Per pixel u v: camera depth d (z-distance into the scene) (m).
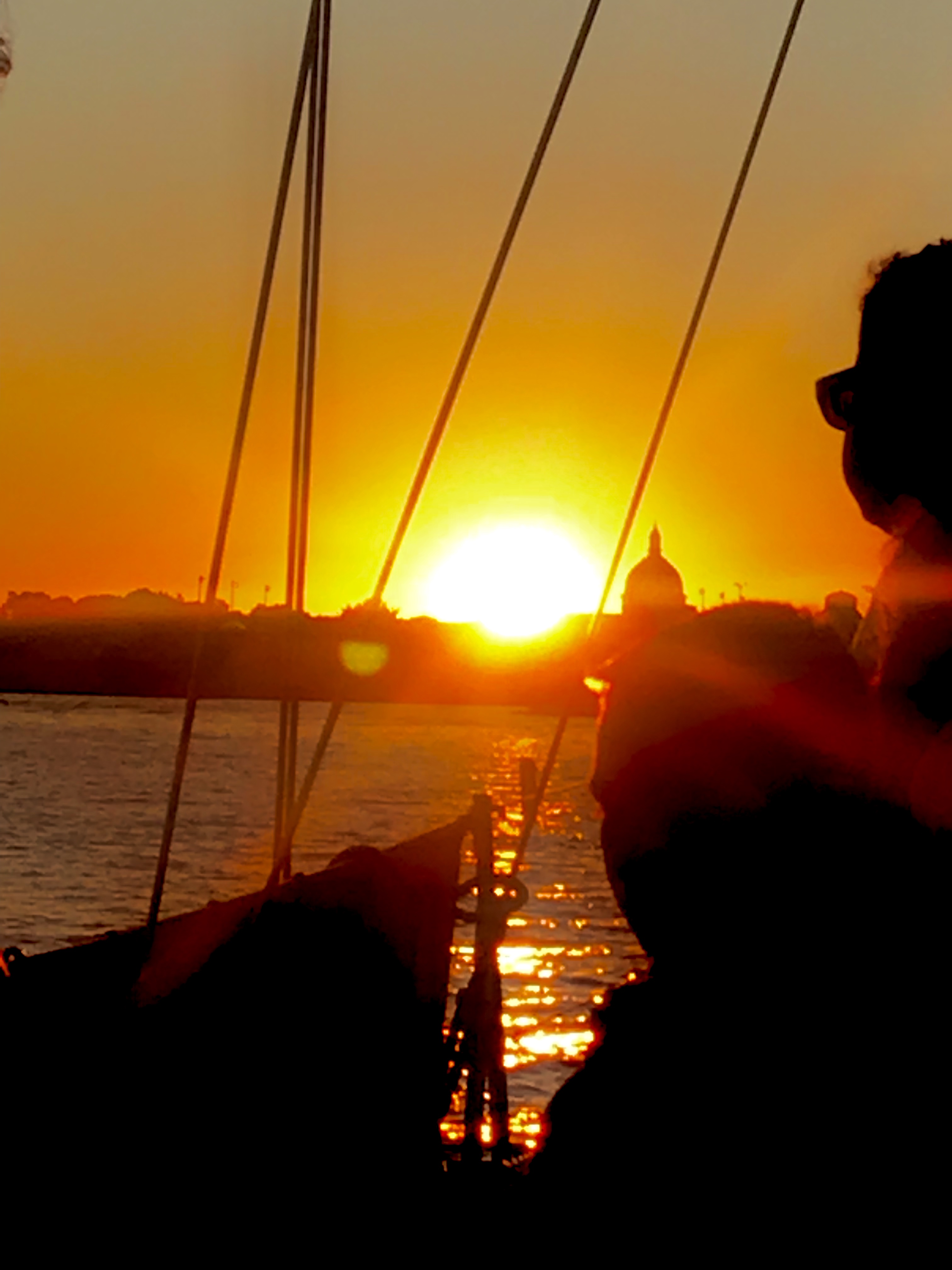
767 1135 1.53
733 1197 1.52
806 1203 1.50
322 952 3.33
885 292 1.69
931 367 1.63
